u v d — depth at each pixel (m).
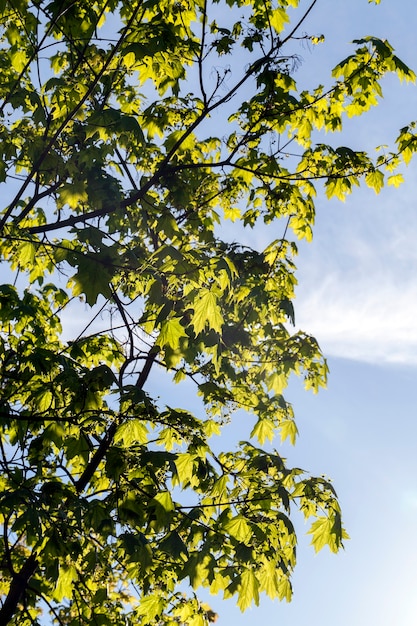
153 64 7.88
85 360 9.70
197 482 7.96
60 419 6.80
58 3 7.70
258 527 7.08
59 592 8.27
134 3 8.08
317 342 9.68
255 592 6.86
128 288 8.34
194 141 9.00
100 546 7.30
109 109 7.37
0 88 7.85
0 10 7.55
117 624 8.05
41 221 9.88
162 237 8.91
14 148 7.88
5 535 7.68
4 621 7.66
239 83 8.00
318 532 7.64
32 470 7.38
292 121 9.02
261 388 9.80
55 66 8.84
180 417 7.04
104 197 7.96
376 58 8.47
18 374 7.77
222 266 6.15
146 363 9.09
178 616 8.34
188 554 7.08
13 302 7.81
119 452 6.84
